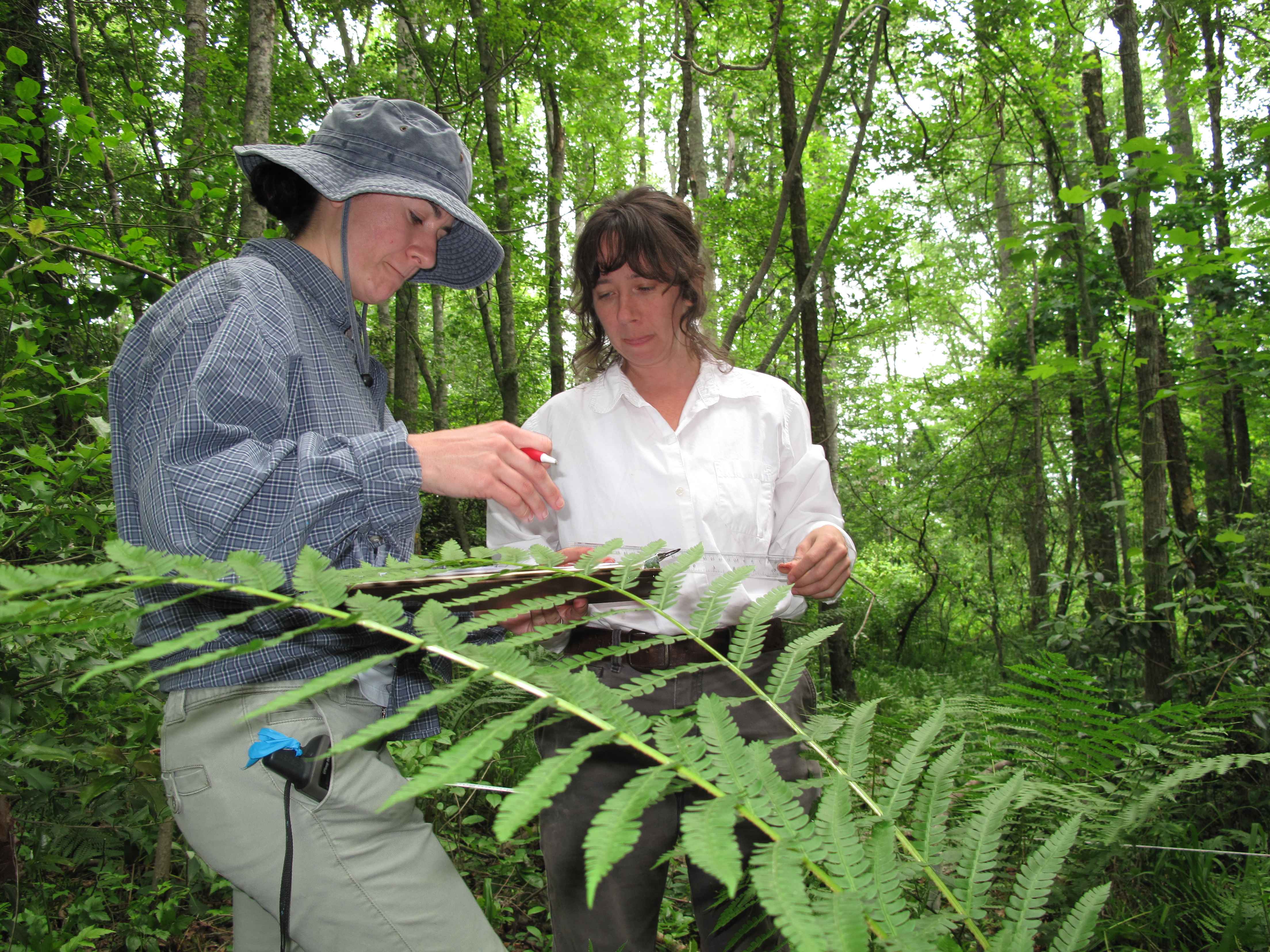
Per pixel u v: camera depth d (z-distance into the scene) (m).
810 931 0.46
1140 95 3.95
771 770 0.67
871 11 3.82
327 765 1.08
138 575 0.60
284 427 1.16
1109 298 6.01
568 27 6.73
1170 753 1.61
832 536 1.58
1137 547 4.07
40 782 1.83
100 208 3.46
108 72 6.04
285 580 0.68
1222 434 7.46
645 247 1.59
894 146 6.17
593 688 0.67
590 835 0.48
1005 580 9.84
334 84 7.43
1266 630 3.21
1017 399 8.28
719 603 0.97
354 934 1.12
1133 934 1.60
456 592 0.95
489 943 1.23
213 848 1.10
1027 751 1.63
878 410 11.88
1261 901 1.51
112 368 1.19
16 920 1.81
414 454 1.08
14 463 2.20
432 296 11.43
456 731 2.53
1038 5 4.91
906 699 2.63
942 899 1.08
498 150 6.46
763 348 9.20
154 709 2.09
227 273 1.18
